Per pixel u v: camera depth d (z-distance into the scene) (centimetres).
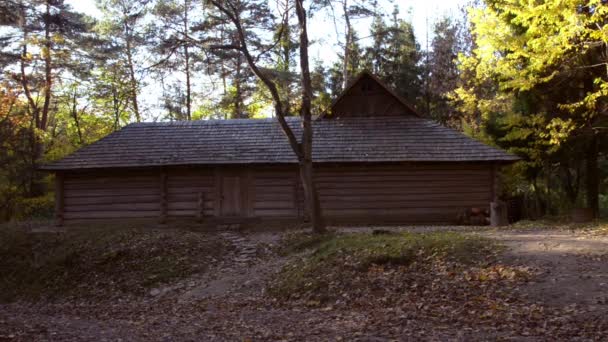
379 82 2506
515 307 1002
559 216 2300
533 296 1048
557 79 2003
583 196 2600
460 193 2297
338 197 2322
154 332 1010
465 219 2242
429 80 4641
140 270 1748
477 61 2175
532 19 1788
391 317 1027
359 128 2452
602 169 2741
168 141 2484
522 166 2467
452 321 959
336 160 2262
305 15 1867
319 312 1172
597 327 850
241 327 1045
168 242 1898
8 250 2003
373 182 2319
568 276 1127
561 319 905
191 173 2388
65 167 2342
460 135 2359
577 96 2080
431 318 993
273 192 2361
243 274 1614
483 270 1238
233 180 2375
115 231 2055
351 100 2547
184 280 1653
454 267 1297
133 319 1225
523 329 870
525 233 1664
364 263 1410
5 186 3048
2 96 3194
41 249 2000
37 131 3244
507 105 2569
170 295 1543
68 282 1767
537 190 2642
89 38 3619
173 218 2366
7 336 974
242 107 3834
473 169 2306
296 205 2344
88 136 3984
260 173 2372
